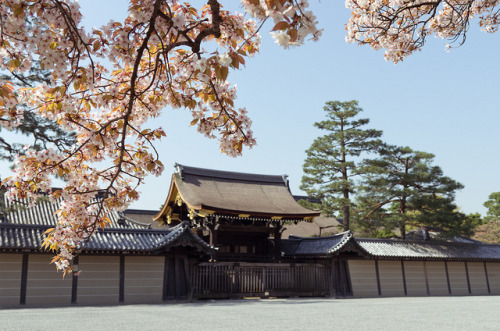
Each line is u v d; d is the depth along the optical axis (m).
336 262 25.81
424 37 6.21
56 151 4.29
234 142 4.36
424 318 13.90
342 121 36.28
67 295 18.94
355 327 11.44
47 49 3.41
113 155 4.44
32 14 3.39
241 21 3.54
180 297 20.84
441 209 32.50
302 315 14.39
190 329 10.73
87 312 15.37
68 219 4.74
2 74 16.36
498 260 31.53
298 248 28.27
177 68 4.27
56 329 10.64
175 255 21.28
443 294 29.30
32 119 16.20
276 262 25.47
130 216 40.22
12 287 18.11
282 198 29.14
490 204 57.69
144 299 20.25
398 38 6.16
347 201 33.16
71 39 3.41
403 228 35.16
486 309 17.59
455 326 11.95
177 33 3.78
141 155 4.55
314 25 2.60
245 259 25.28
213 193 26.94
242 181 29.94
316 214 26.05
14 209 18.72
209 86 4.14
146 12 3.57
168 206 28.36
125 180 4.84
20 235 18.64
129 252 20.09
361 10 5.88
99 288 19.56
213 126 4.32
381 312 15.83
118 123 4.39
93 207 4.89
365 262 27.03
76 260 19.44
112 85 4.31
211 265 22.17
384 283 27.33
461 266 30.86
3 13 3.31
